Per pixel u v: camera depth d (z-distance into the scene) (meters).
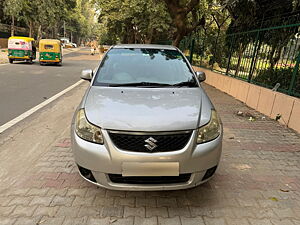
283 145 4.33
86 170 2.51
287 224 2.39
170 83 3.38
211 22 14.45
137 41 30.89
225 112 6.36
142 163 2.29
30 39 18.64
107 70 3.54
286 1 7.38
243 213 2.53
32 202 2.60
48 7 32.41
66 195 2.73
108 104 2.67
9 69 14.46
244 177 3.23
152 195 2.78
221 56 10.27
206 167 2.47
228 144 4.30
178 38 13.09
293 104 5.16
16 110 6.04
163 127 2.35
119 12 20.50
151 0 15.20
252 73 7.46
